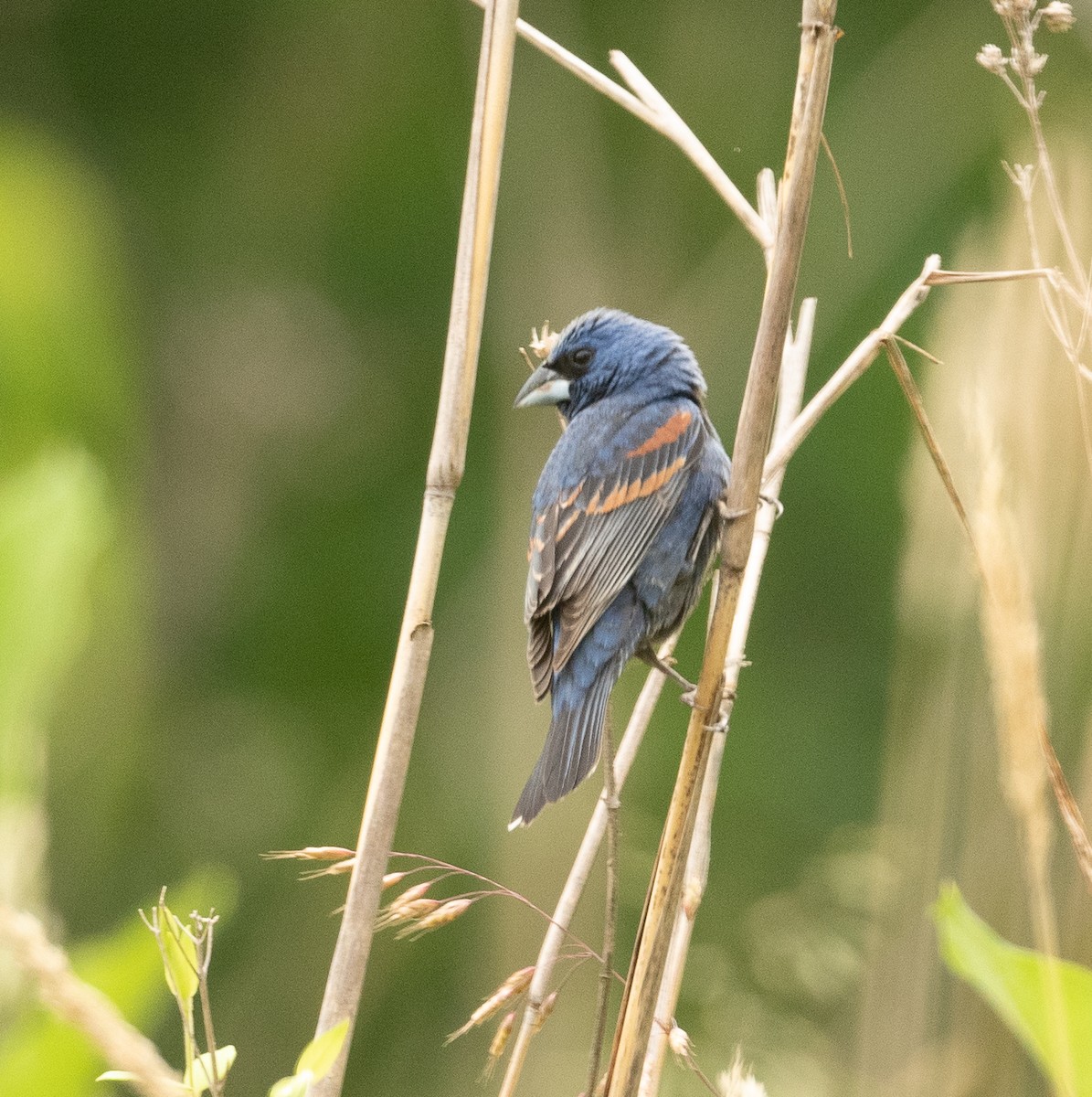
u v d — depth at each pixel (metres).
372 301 15.54
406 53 16.08
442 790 13.29
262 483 15.20
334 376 15.38
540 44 5.76
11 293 8.88
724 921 11.40
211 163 16.16
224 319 15.51
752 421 4.63
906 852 5.84
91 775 10.05
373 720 14.11
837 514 13.43
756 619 13.39
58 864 10.43
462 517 14.23
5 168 9.44
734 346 14.22
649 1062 4.70
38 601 3.18
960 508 4.61
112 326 9.60
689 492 6.64
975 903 5.39
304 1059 3.31
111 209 14.76
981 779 5.56
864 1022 5.82
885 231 14.09
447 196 15.63
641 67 15.76
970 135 14.22
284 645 14.52
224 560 14.90
